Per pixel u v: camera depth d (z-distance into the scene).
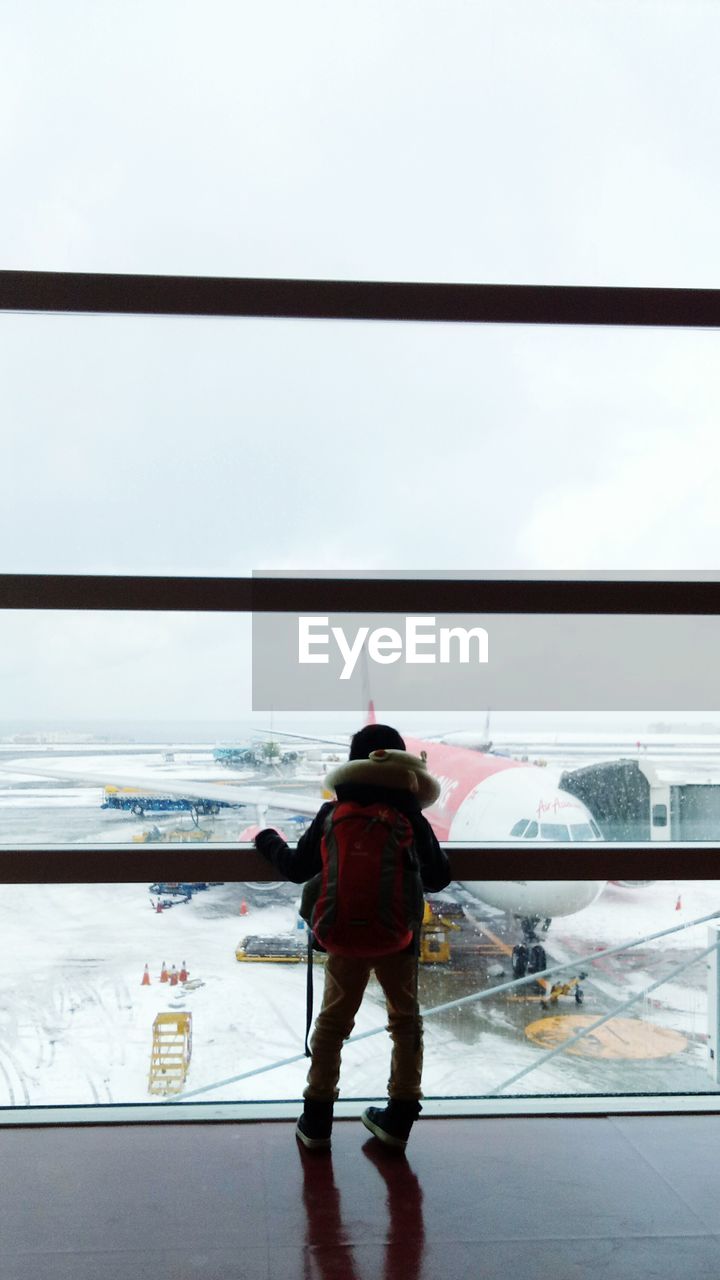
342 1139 2.76
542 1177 2.53
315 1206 2.35
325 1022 2.61
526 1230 2.24
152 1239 2.19
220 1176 2.51
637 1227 2.27
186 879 2.99
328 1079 2.63
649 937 3.37
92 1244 2.16
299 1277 2.03
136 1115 2.90
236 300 3.12
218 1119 2.88
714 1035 3.31
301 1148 2.69
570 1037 3.34
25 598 3.01
